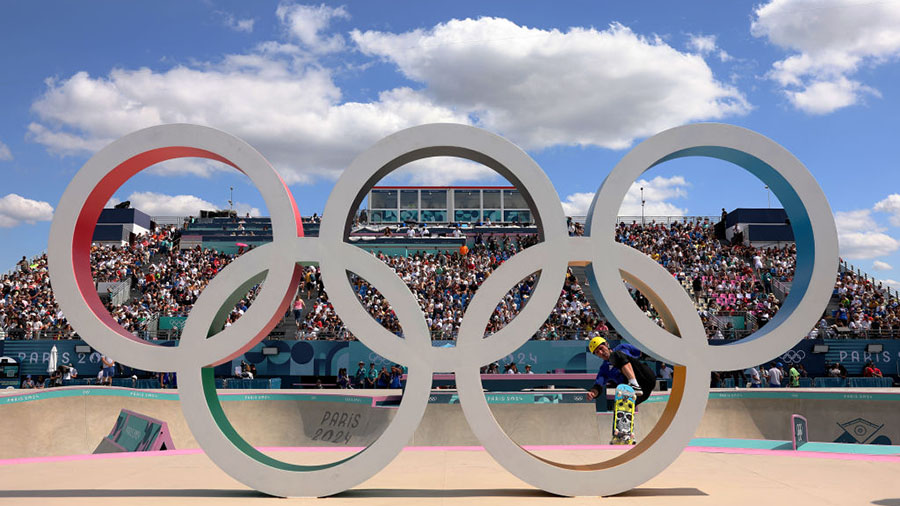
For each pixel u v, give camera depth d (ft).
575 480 22.03
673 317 23.22
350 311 22.82
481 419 22.35
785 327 22.85
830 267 22.71
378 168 23.08
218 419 24.02
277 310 22.86
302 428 58.39
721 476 24.99
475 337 22.71
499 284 22.95
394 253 131.23
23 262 123.34
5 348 86.28
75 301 22.94
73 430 53.78
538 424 51.55
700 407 22.79
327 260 22.94
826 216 22.81
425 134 23.09
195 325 22.98
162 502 20.72
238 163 23.29
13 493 22.02
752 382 77.77
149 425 40.24
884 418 53.06
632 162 23.31
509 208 161.38
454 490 22.79
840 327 90.22
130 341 22.99
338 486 22.03
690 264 122.93
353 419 56.44
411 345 22.67
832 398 55.21
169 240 140.77
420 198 161.48
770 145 23.24
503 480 24.49
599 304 24.40
